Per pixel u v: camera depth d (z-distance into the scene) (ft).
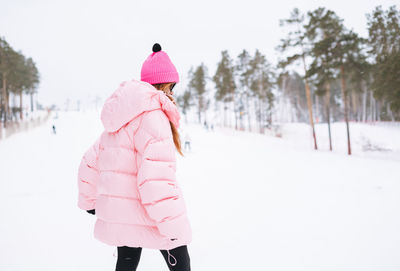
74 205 18.01
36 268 8.92
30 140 80.12
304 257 9.23
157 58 5.14
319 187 22.63
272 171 34.01
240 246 10.46
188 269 4.59
